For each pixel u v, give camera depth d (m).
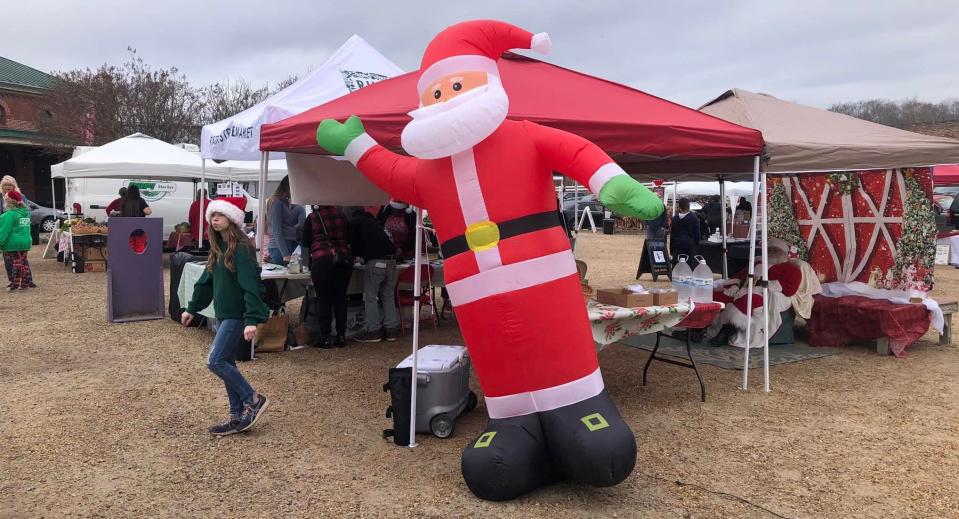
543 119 4.12
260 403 4.32
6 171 30.02
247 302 4.09
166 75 27.52
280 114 5.95
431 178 3.46
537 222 3.32
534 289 3.27
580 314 3.42
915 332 6.61
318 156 6.49
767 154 4.96
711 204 17.56
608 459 3.16
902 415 4.79
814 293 6.86
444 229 3.44
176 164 11.85
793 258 7.03
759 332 6.71
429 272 7.44
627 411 4.84
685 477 3.70
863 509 3.34
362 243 6.92
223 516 3.23
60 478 3.63
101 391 5.21
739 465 3.87
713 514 3.27
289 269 6.75
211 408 4.83
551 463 3.45
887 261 7.26
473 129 3.20
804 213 7.95
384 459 3.93
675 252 11.88
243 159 7.87
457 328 7.91
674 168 6.55
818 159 5.56
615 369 6.02
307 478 3.66
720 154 4.77
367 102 4.68
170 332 7.41
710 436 4.34
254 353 6.48
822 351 6.78
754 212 5.19
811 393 5.31
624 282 12.23
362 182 6.79
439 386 4.26
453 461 3.90
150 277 8.23
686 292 5.36
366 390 5.32
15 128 29.11
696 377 5.77
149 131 26.75
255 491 3.50
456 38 3.52
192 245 11.66
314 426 4.49
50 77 29.83
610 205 3.05
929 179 6.93
